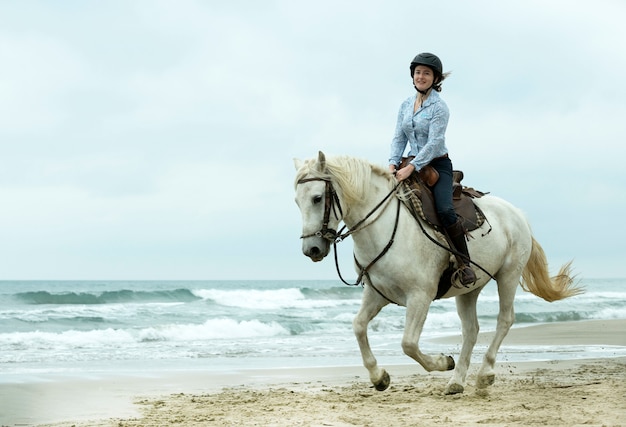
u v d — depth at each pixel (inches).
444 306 1314.0
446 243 243.1
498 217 276.2
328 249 225.6
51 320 866.1
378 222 233.1
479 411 230.7
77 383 347.6
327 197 221.9
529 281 298.7
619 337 657.0
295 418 226.7
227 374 391.2
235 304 1322.6
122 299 1314.0
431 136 246.1
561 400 249.0
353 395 282.4
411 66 253.4
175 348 581.6
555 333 701.3
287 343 640.4
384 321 885.2
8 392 311.9
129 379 366.3
